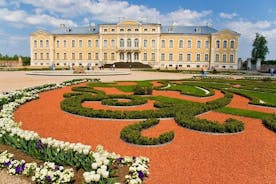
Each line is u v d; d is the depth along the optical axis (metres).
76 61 86.81
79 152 6.36
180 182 6.15
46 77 35.59
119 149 8.22
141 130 10.03
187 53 82.00
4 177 5.93
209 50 81.06
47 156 6.44
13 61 85.62
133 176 5.80
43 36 87.00
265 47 82.81
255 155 7.92
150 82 28.16
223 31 78.88
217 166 7.09
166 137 8.67
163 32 82.62
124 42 82.56
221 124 10.13
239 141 9.19
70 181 5.59
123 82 27.83
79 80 28.09
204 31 82.25
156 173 6.58
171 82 28.55
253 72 62.97
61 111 13.38
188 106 13.59
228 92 20.20
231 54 79.50
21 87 22.56
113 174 5.98
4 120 8.87
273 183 6.16
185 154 7.90
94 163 5.72
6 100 14.01
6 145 7.51
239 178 6.40
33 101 15.88
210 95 18.72
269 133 10.21
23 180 5.81
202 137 9.52
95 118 11.87
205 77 38.69
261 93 20.95
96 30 86.81
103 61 84.00
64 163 6.27
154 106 14.55
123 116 11.57
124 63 78.19
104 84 25.20
